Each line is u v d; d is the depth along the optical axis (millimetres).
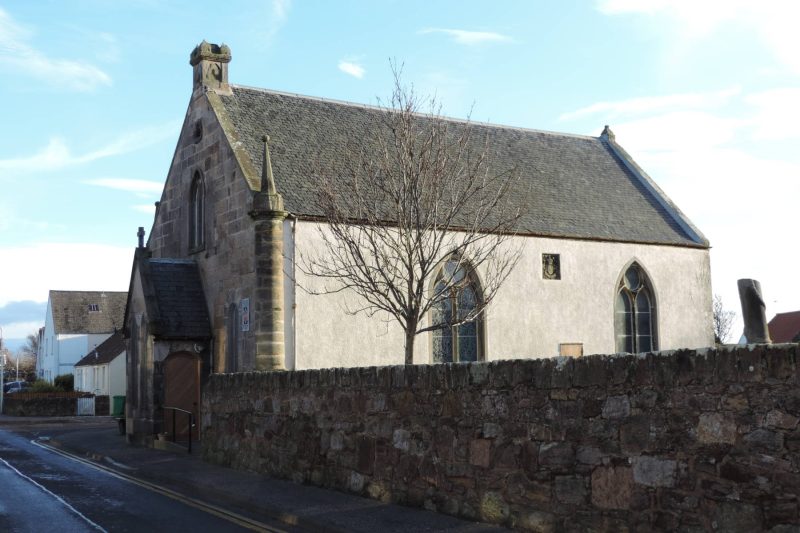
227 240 26078
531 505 10297
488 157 31484
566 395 9859
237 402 18031
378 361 25203
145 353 25953
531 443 10328
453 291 23031
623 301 30719
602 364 9406
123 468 19766
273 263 23859
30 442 28750
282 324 23781
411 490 12461
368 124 30156
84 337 86000
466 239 23828
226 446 18531
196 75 28953
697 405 8312
